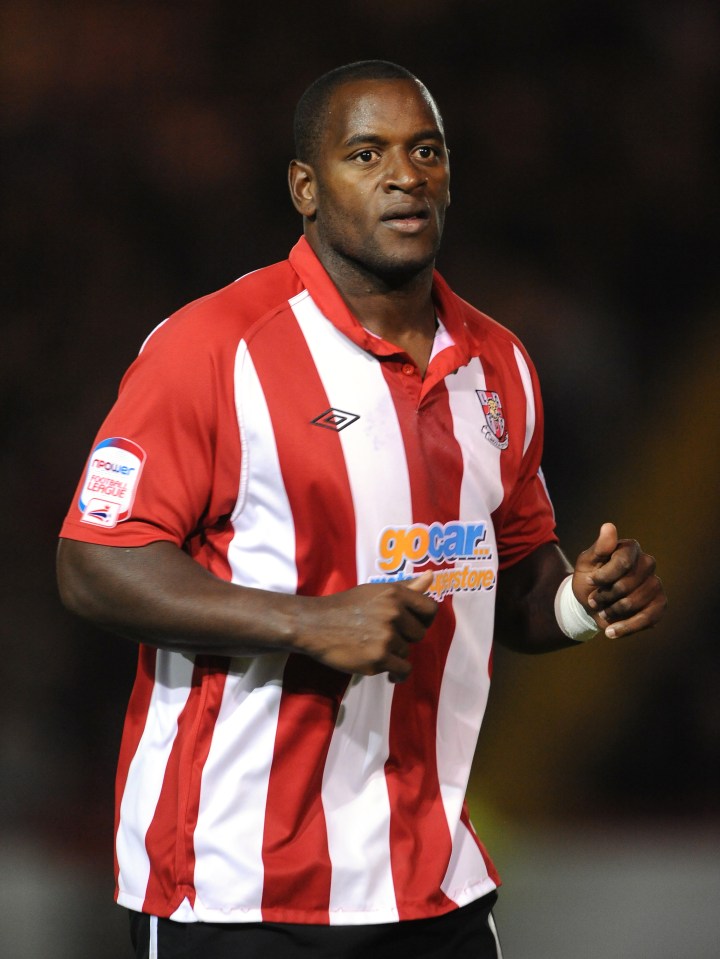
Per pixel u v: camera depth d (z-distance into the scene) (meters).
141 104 22.33
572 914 13.99
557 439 21.92
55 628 20.08
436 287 7.37
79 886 14.89
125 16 22.38
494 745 20.17
